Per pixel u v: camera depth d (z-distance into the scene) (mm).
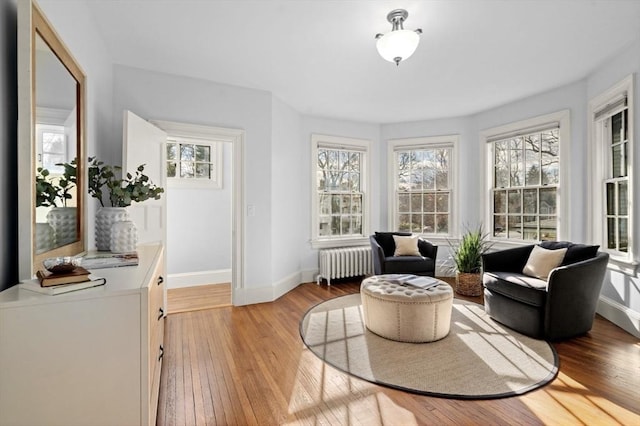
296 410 1744
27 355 987
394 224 5168
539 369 2156
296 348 2496
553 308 2547
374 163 5160
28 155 1203
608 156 3156
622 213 2977
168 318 3178
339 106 4301
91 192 2158
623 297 2859
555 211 3746
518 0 2062
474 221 4707
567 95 3551
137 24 2352
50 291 1012
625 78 2742
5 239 1201
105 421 1063
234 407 1771
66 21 1738
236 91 3543
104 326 1061
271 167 3764
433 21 2299
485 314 3260
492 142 4488
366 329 2883
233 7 2150
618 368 2160
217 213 4652
